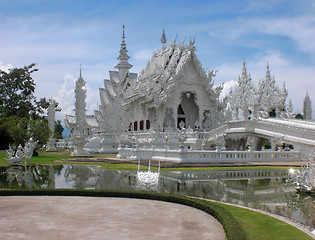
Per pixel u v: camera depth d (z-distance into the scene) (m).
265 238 8.29
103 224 9.23
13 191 13.89
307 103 67.88
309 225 9.88
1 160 36.41
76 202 12.37
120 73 86.75
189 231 8.63
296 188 15.84
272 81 73.25
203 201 11.53
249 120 41.38
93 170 25.45
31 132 44.84
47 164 31.72
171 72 52.97
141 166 27.95
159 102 52.09
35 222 9.40
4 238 7.89
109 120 55.78
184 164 28.47
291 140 36.38
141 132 57.31
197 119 59.50
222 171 24.66
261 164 30.33
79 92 48.66
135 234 8.31
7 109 76.12
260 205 12.61
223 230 8.73
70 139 82.31
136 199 13.03
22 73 80.19
